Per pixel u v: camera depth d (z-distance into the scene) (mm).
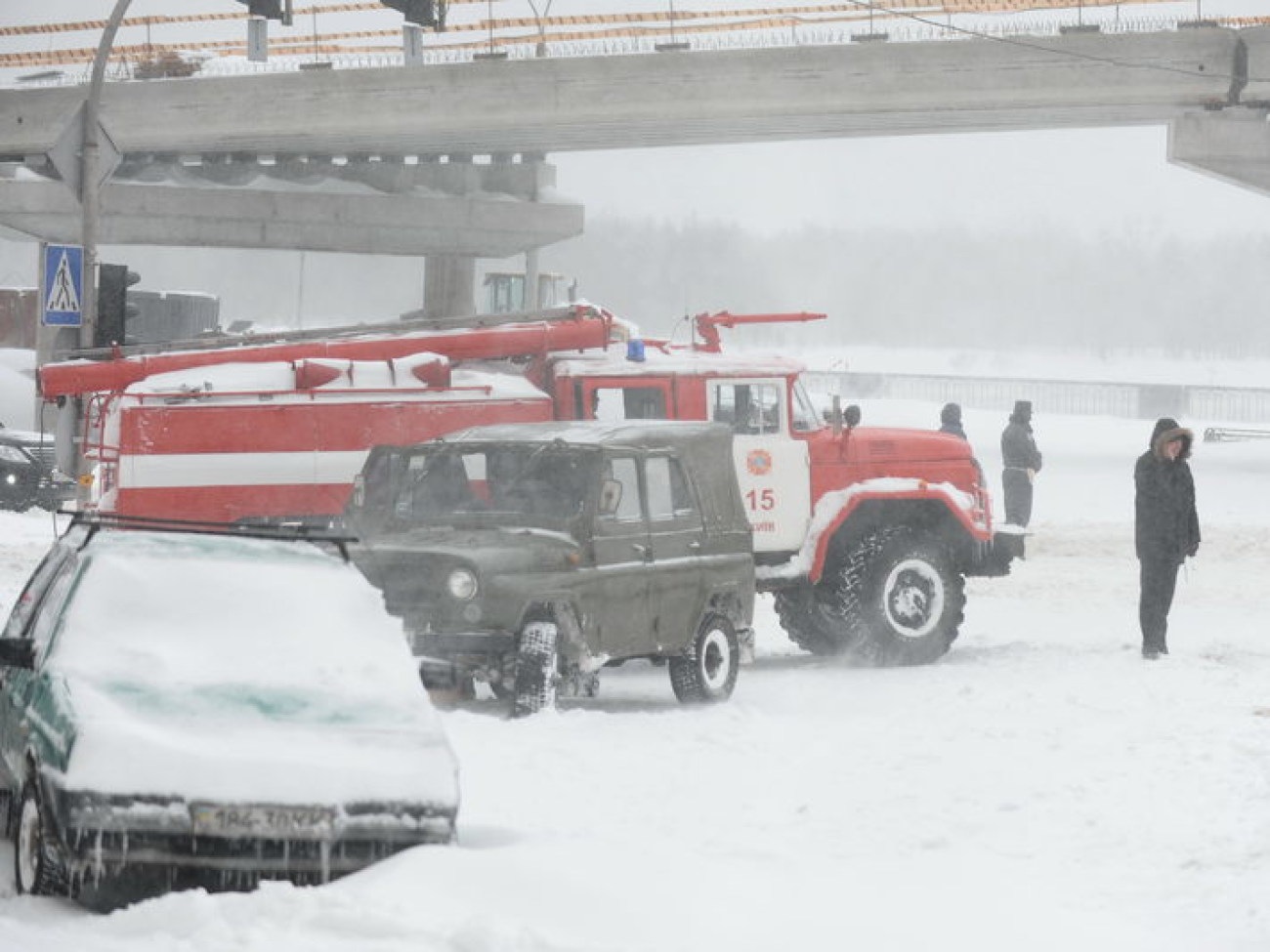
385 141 98875
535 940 10602
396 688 13148
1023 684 22891
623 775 16688
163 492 26688
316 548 14703
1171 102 81562
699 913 11555
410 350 28484
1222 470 64938
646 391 27625
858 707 21703
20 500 51000
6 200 103375
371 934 10781
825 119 88250
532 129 92750
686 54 86812
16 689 13672
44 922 11414
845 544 26969
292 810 11883
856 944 11117
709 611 22406
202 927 10922
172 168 106188
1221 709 20219
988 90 82750
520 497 21266
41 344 82000
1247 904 12125
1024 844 14219
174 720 12305
